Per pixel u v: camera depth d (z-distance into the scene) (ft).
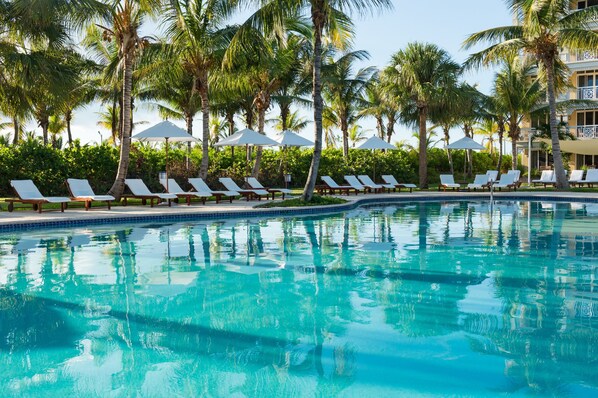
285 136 68.54
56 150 64.08
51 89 58.13
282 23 49.26
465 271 21.89
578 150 108.88
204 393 10.27
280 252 26.78
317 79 50.42
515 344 12.96
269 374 11.21
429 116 94.07
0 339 13.46
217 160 81.71
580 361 11.82
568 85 89.04
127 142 54.65
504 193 71.20
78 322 14.90
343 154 98.63
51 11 49.21
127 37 53.11
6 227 33.86
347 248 28.02
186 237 32.32
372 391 10.35
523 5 71.26
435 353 12.34
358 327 14.40
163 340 13.37
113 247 28.27
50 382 10.80
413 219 43.16
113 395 10.18
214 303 16.94
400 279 20.40
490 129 146.61
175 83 85.51
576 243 29.48
